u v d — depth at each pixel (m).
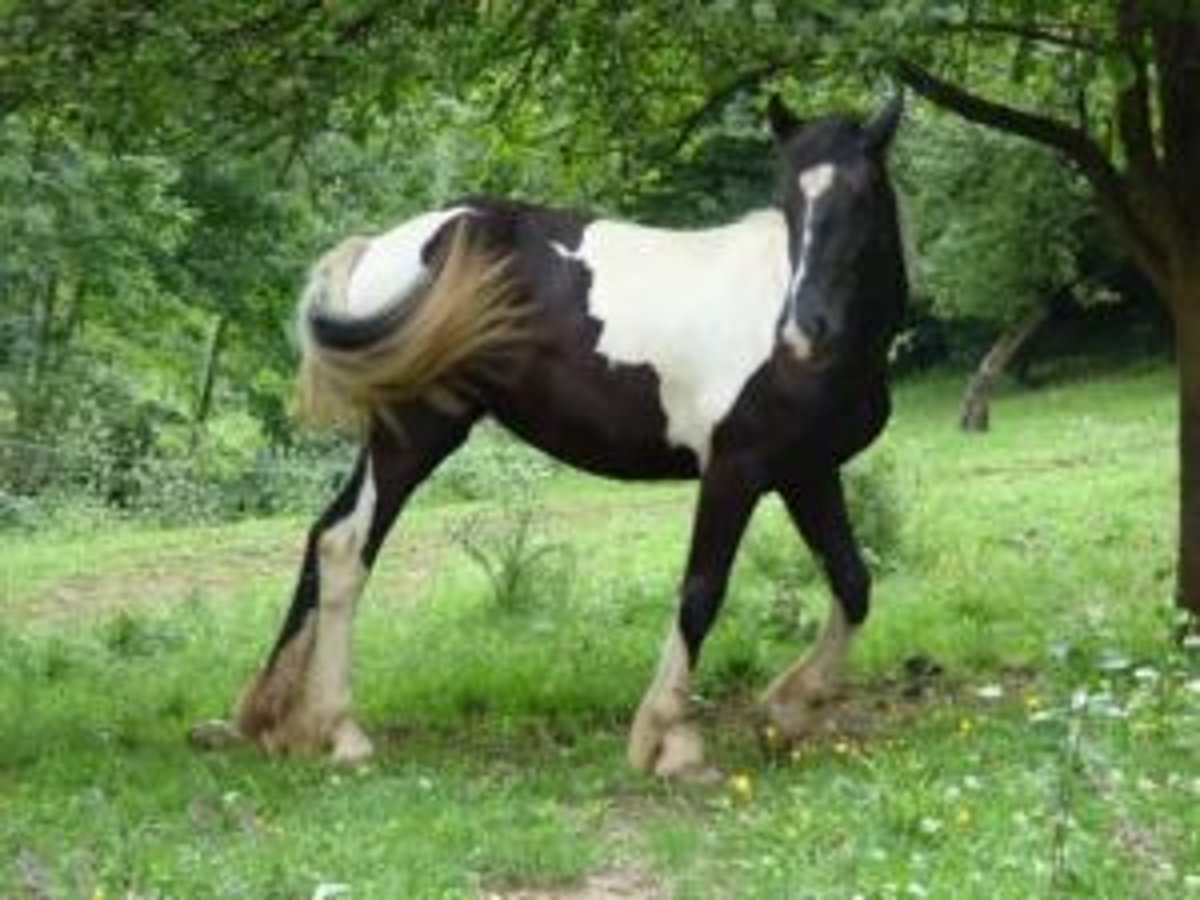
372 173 24.84
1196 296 9.86
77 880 6.31
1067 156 10.36
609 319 8.24
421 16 8.96
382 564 17.38
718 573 8.12
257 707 8.69
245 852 6.62
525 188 11.77
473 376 8.41
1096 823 6.44
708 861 6.61
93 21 8.27
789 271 7.90
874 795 6.93
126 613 13.37
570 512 21.52
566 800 7.69
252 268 27.36
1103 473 21.28
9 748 8.81
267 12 8.95
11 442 25.59
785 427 8.01
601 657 10.73
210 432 29.20
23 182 22.11
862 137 7.81
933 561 14.04
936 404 39.81
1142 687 8.12
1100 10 9.53
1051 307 32.91
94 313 26.88
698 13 7.42
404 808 7.31
